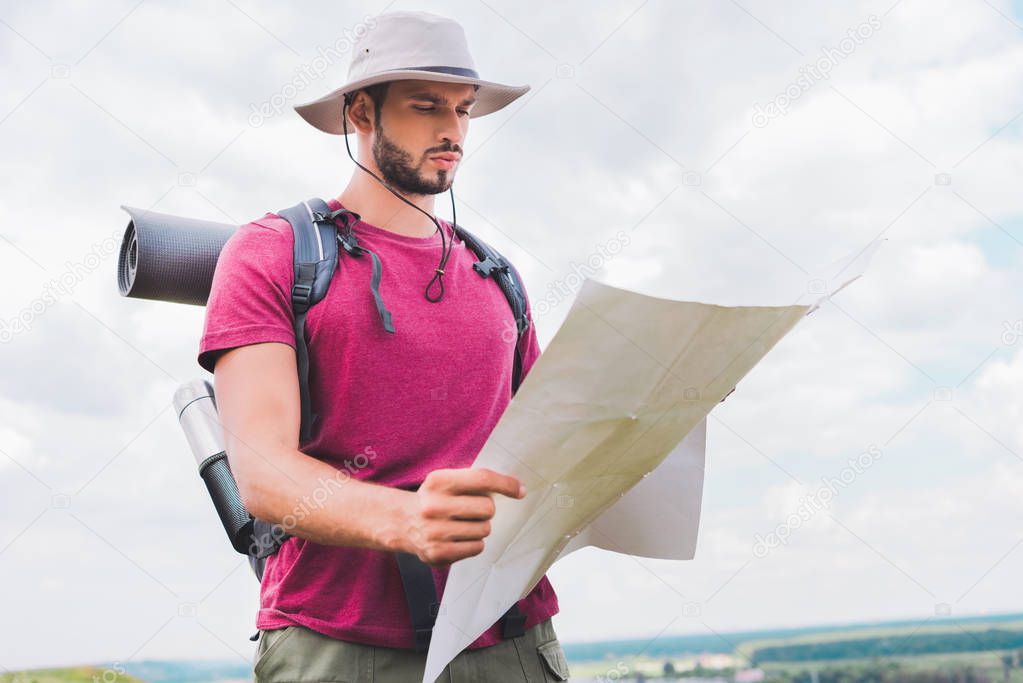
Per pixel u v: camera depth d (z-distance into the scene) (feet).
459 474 3.85
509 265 6.00
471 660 5.00
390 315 5.11
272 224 5.30
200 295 6.46
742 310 3.52
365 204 5.63
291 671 4.84
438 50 5.48
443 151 5.48
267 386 4.75
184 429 6.19
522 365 5.88
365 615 4.82
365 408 5.03
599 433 3.85
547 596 5.44
